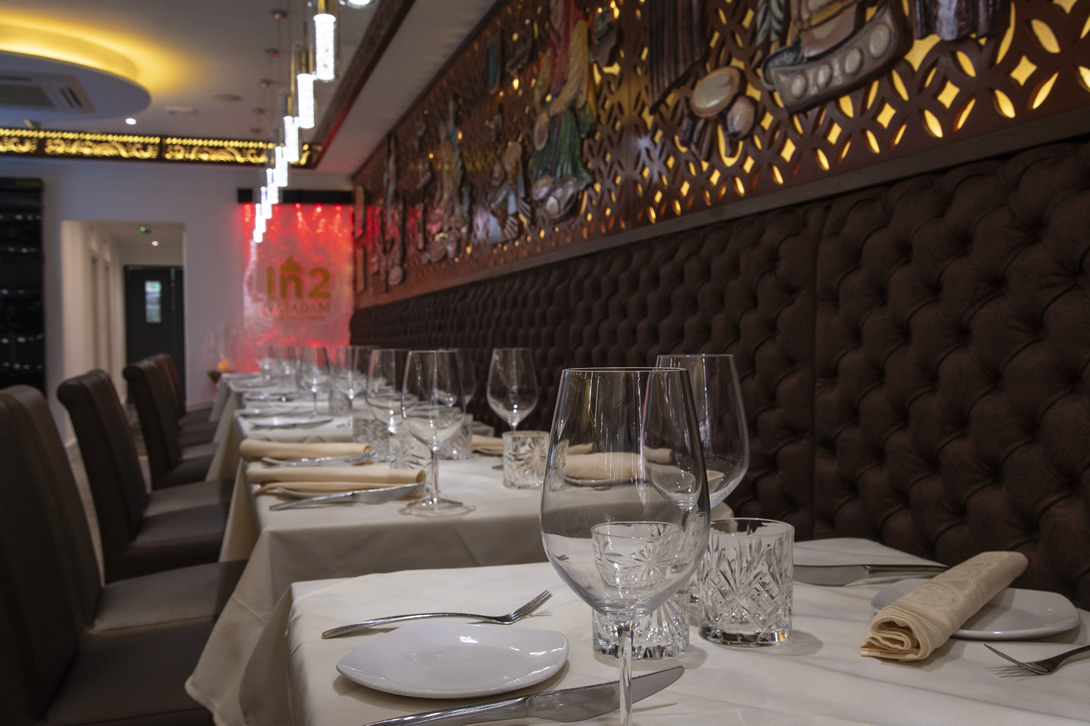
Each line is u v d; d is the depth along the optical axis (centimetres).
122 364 1580
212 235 1000
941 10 168
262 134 872
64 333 920
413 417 140
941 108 171
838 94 198
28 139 858
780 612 75
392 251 796
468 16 502
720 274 221
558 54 371
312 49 387
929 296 158
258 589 122
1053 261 132
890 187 175
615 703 58
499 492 156
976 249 146
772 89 226
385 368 177
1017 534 138
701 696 63
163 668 140
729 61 247
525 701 57
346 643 74
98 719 125
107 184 945
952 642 77
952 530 151
